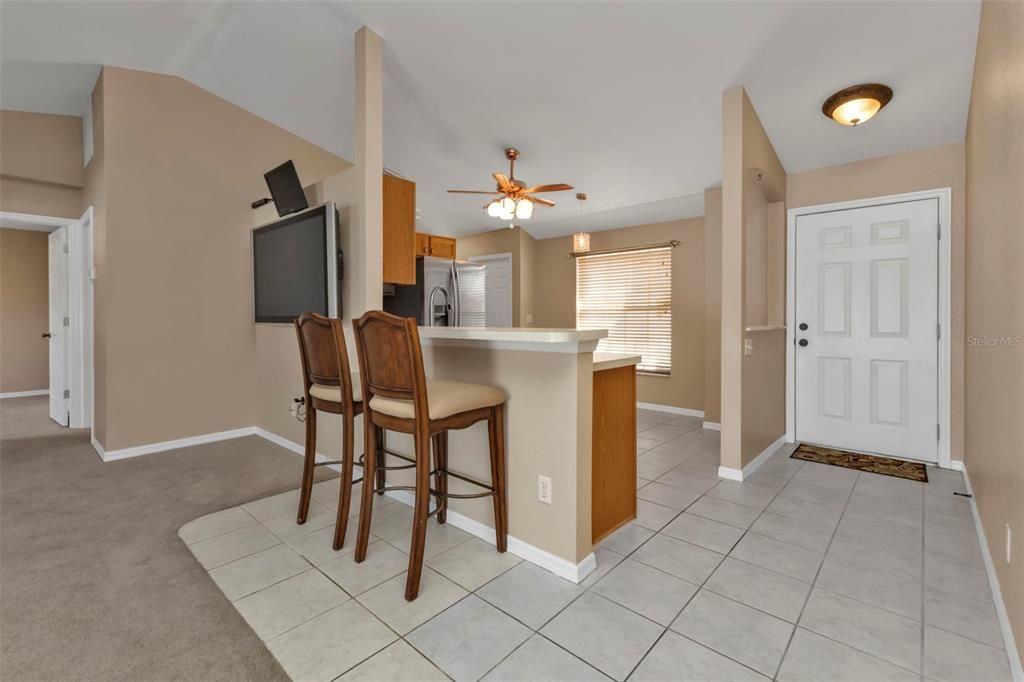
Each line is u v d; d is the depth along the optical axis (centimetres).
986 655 146
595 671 139
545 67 306
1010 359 158
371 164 295
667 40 266
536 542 201
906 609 169
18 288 612
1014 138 150
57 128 398
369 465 202
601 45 278
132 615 167
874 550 212
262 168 431
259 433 423
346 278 314
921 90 278
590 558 196
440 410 181
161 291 374
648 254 553
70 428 439
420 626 160
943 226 328
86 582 188
